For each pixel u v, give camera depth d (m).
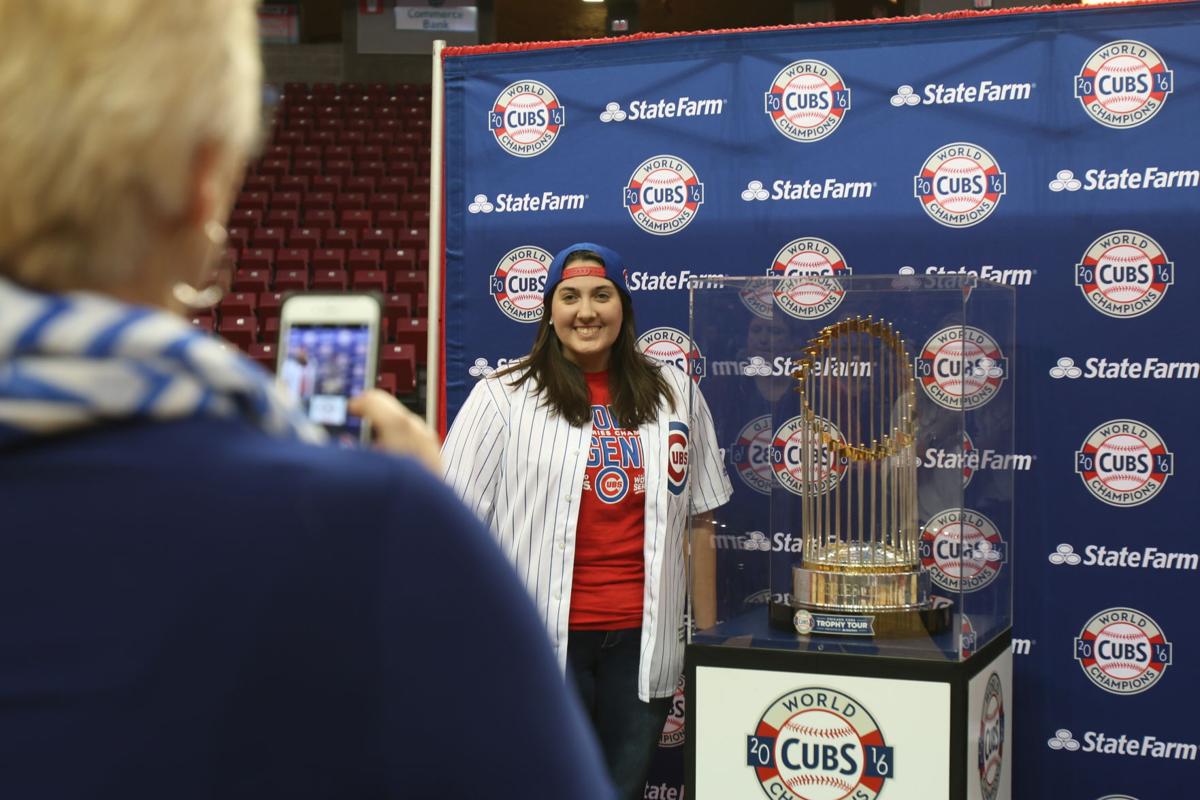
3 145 0.47
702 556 2.41
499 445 2.42
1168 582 2.58
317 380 0.88
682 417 2.40
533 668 0.50
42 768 0.44
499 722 0.48
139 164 0.49
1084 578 2.62
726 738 2.27
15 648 0.45
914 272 2.71
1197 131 2.54
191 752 0.45
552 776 0.49
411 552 0.47
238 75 0.53
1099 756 2.62
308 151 11.04
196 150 0.51
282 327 0.90
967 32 2.67
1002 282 2.64
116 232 0.49
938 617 2.20
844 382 2.31
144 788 0.45
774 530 2.37
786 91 2.78
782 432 2.36
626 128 2.88
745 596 2.39
